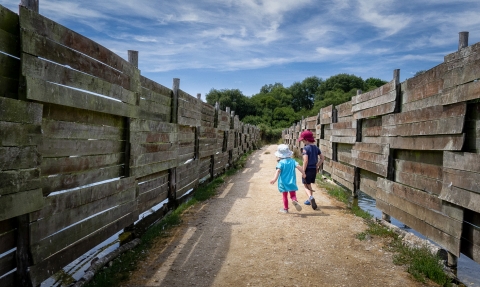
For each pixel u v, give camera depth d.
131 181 5.14
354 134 8.27
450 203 4.32
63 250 3.60
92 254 4.83
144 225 6.08
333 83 85.19
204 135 10.25
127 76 4.97
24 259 3.08
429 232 4.82
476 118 3.92
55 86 3.37
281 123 58.19
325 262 4.43
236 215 6.82
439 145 4.57
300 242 5.18
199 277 4.00
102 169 4.45
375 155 6.86
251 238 5.38
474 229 3.94
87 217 4.04
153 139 6.03
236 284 3.82
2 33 2.86
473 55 3.89
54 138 3.51
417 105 5.29
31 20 3.10
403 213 5.62
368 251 4.84
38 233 3.20
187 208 7.50
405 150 5.82
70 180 3.78
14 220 3.03
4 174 2.76
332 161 10.59
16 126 2.88
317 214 6.87
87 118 4.10
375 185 7.13
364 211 7.13
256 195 8.91
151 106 6.12
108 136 4.60
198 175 9.55
